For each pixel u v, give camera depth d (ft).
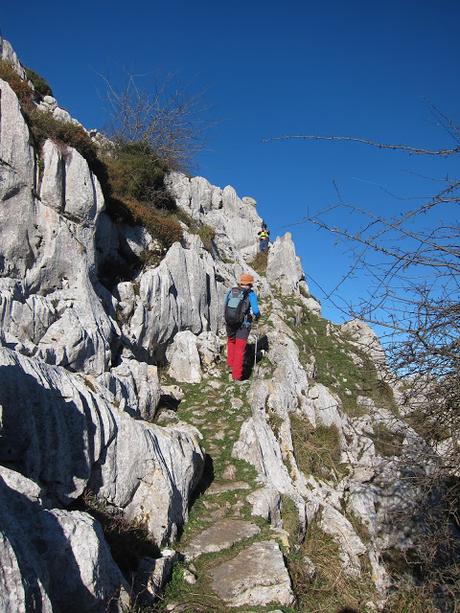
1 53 44.62
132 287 37.19
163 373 38.04
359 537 27.53
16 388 16.28
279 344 39.96
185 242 47.70
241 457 28.76
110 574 14.30
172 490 21.21
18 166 29.12
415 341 15.58
